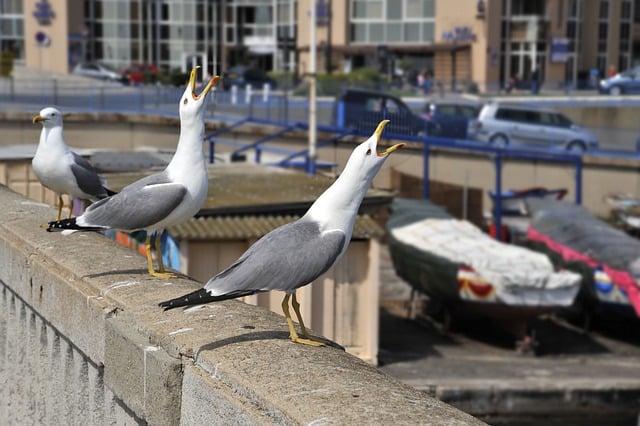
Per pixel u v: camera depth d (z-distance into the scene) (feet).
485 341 78.89
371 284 48.32
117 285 22.44
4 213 31.73
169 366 17.62
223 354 17.20
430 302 85.76
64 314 23.68
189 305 16.66
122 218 22.18
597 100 177.06
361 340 48.49
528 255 81.41
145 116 64.49
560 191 111.55
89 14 235.20
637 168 114.01
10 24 229.45
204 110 22.50
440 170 116.37
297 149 98.37
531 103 171.73
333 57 228.84
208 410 16.58
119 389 19.83
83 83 144.66
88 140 61.46
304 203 47.65
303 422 14.17
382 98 99.55
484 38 218.59
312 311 45.32
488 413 66.03
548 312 77.87
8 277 28.60
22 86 134.00
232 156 79.15
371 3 228.63
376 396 15.02
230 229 45.47
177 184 22.20
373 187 48.01
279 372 16.17
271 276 16.81
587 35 232.32
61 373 24.59
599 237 89.15
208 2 243.40
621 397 67.56
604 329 86.28
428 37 225.76
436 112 124.06
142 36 239.30
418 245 83.97
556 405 66.23
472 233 87.30
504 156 113.29
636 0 241.14
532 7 223.10
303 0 230.68
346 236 17.46
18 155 43.78
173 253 44.86
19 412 28.43
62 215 31.32
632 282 82.53
